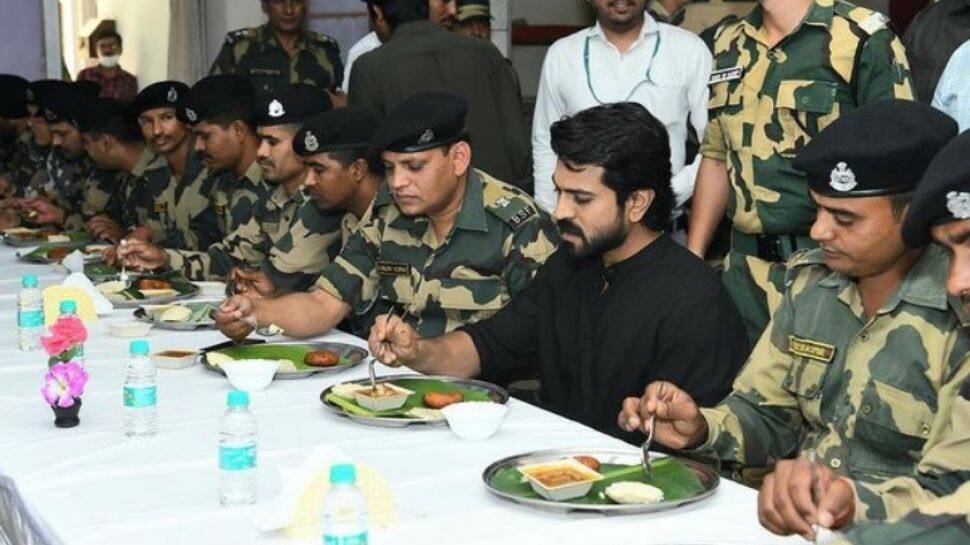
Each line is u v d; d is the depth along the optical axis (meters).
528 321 2.92
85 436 2.40
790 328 2.31
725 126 3.24
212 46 8.07
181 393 2.72
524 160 4.60
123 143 5.52
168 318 3.46
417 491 2.04
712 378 2.63
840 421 2.18
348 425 2.45
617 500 1.96
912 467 2.12
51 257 4.83
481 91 4.48
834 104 3.08
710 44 4.44
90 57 9.83
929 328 2.09
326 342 3.11
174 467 2.20
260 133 4.03
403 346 2.80
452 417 2.32
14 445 2.35
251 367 2.72
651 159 2.60
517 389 3.28
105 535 1.87
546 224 3.18
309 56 6.29
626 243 2.70
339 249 3.91
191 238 4.90
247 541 1.84
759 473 2.46
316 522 1.86
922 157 2.04
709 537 1.84
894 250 2.10
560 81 4.24
